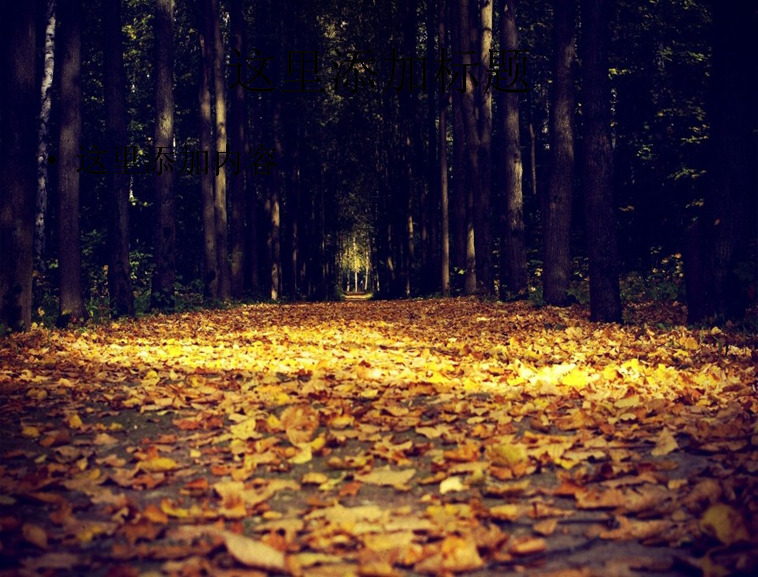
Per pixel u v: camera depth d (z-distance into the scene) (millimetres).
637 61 29031
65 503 3955
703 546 3195
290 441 5281
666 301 16953
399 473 4469
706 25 28000
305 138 36156
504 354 10078
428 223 35438
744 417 5551
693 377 7648
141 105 35844
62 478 4461
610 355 9859
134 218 35375
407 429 5762
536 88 35625
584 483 4227
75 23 16000
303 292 41031
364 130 35375
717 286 12586
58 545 3430
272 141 35531
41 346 11742
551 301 18234
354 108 35188
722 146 12523
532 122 38594
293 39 33438
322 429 5836
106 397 7133
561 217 18094
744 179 12516
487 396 6996
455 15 27938
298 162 36281
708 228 12688
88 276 24562
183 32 37406
